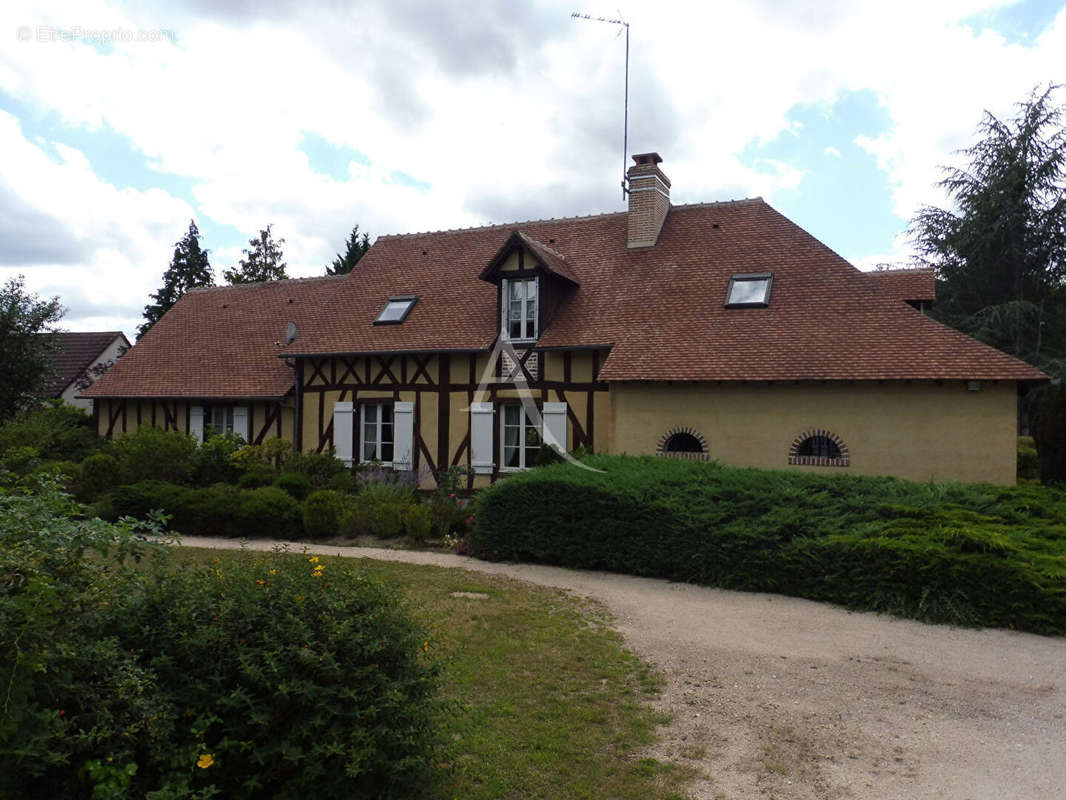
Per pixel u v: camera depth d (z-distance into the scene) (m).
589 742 4.59
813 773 4.27
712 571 8.73
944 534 7.75
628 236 16.80
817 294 13.73
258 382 18.58
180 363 20.42
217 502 12.06
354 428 16.81
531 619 7.21
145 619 3.69
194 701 3.45
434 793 3.86
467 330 15.84
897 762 4.41
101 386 20.59
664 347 13.57
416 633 3.98
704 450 12.80
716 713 5.08
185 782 3.20
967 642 6.69
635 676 5.75
